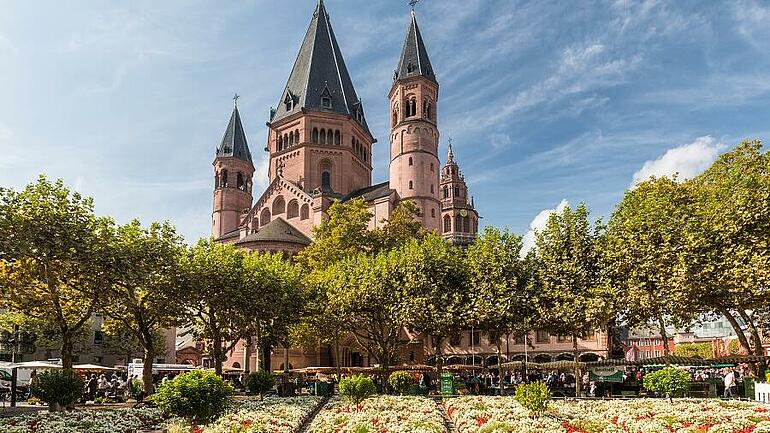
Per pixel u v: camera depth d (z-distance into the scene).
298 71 111.31
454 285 45.22
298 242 86.12
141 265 36.00
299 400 35.53
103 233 34.47
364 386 28.64
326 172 104.31
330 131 105.56
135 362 53.06
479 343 78.38
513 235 44.34
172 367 57.50
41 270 34.03
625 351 70.56
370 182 116.06
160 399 18.16
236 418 24.89
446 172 139.75
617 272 38.28
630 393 39.34
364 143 114.00
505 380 57.31
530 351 75.00
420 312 43.53
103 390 43.50
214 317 47.53
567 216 41.62
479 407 28.42
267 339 49.34
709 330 121.56
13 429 20.77
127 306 41.19
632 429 20.44
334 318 49.41
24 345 79.06
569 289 39.84
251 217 103.50
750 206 33.91
